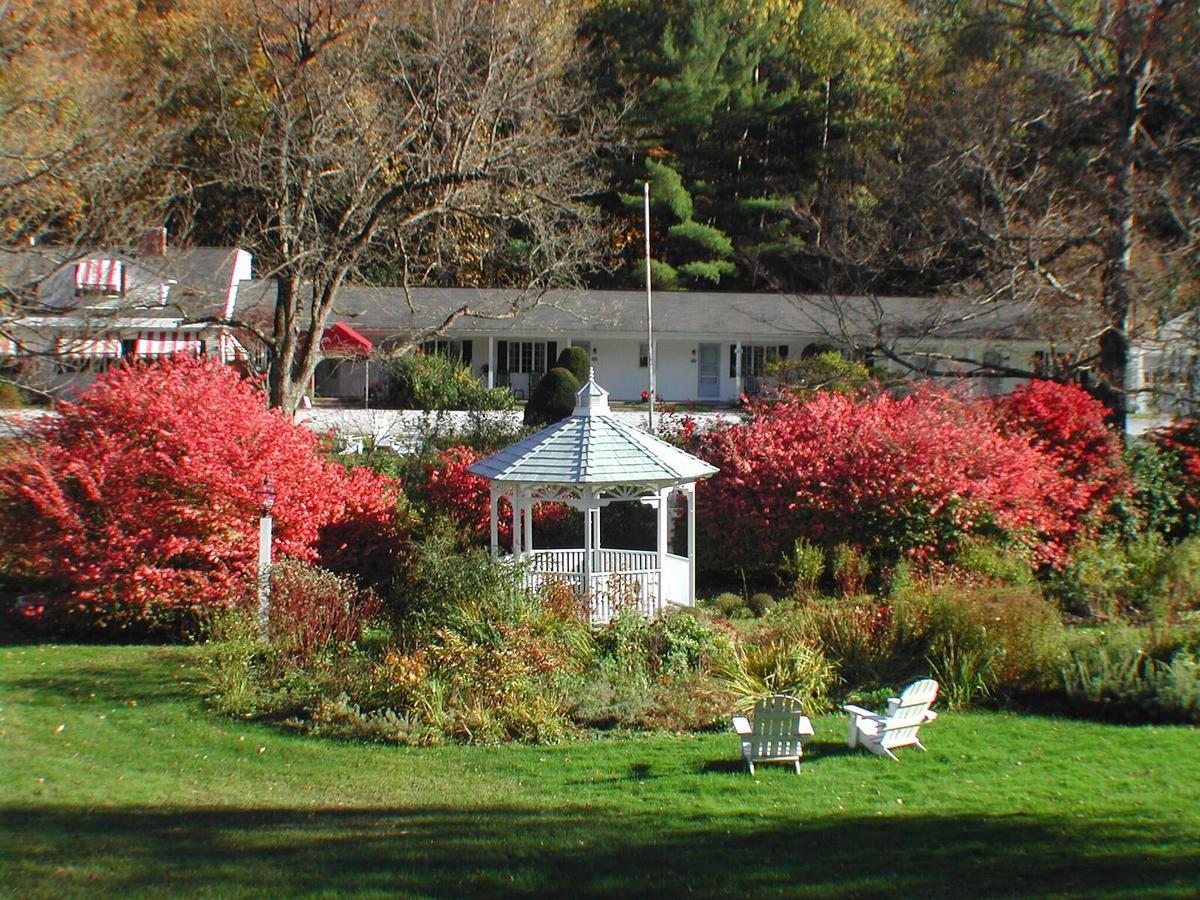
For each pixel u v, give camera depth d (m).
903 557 16.92
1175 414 21.36
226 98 27.28
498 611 12.63
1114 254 22.73
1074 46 26.61
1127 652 11.97
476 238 36.69
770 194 46.94
